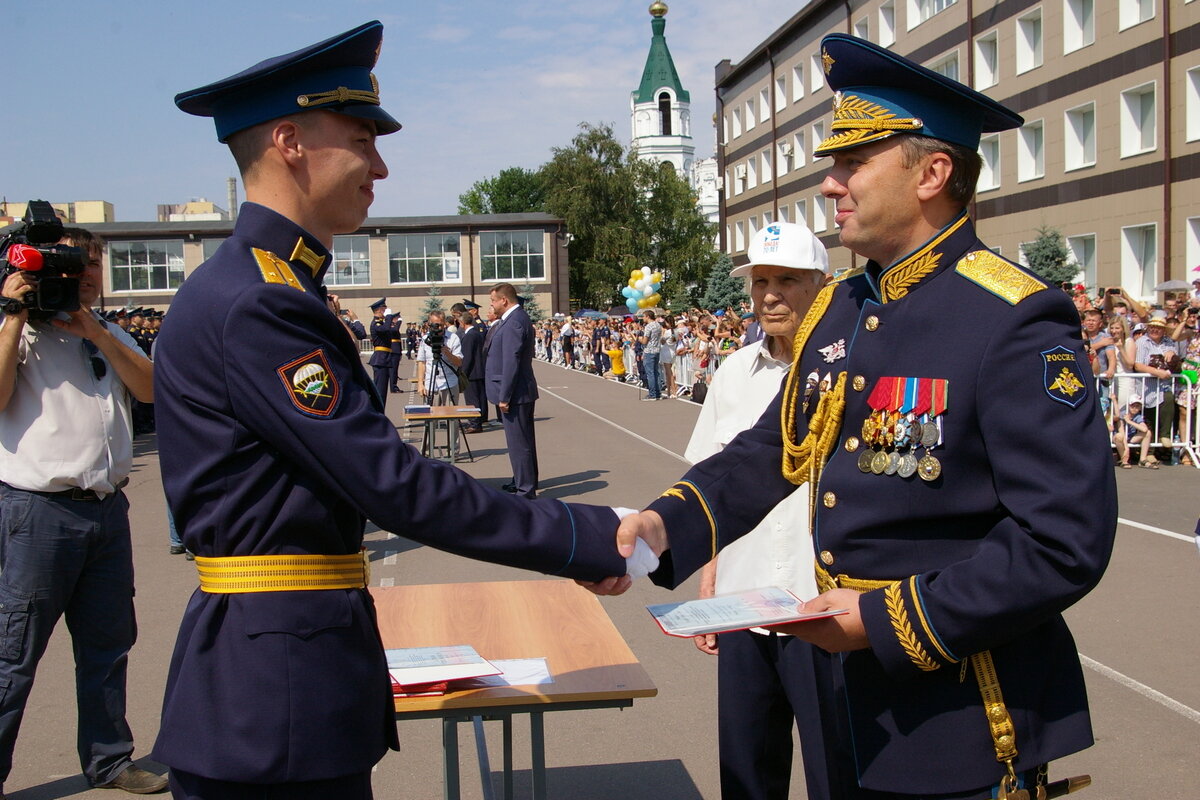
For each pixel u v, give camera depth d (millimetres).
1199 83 17609
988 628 1560
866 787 1761
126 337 3713
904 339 1770
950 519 1694
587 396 20438
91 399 3344
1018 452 1585
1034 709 1691
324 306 1804
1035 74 21578
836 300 2018
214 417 1749
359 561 1889
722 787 2855
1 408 3193
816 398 1945
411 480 1728
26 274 3166
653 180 48906
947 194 1792
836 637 1697
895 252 1841
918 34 25578
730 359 3199
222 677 1749
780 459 2107
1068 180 20812
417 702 2174
